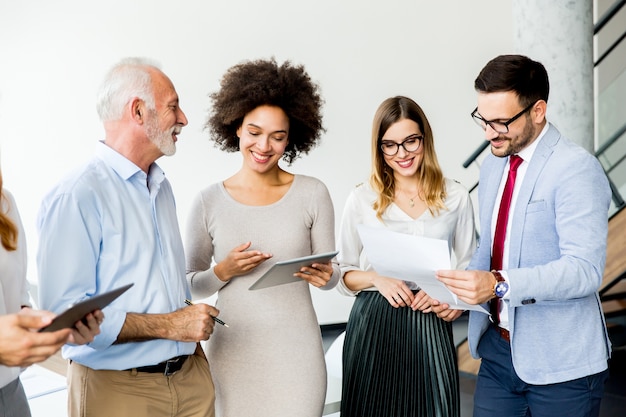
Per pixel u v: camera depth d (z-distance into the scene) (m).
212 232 2.21
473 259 2.25
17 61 5.87
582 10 4.65
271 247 2.18
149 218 1.85
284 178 2.29
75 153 5.95
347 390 2.53
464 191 2.54
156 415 1.83
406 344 2.45
